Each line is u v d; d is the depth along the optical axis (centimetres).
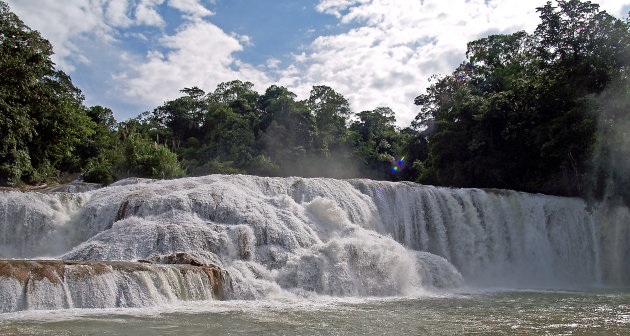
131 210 1817
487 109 3500
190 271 1290
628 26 2934
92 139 5194
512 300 1588
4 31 2841
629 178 2572
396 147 8588
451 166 3825
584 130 2792
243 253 1630
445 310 1306
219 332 905
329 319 1102
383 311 1255
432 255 2019
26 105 2973
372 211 2353
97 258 1481
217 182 2117
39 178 3338
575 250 2598
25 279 1029
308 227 1869
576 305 1478
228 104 9119
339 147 8250
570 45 3055
